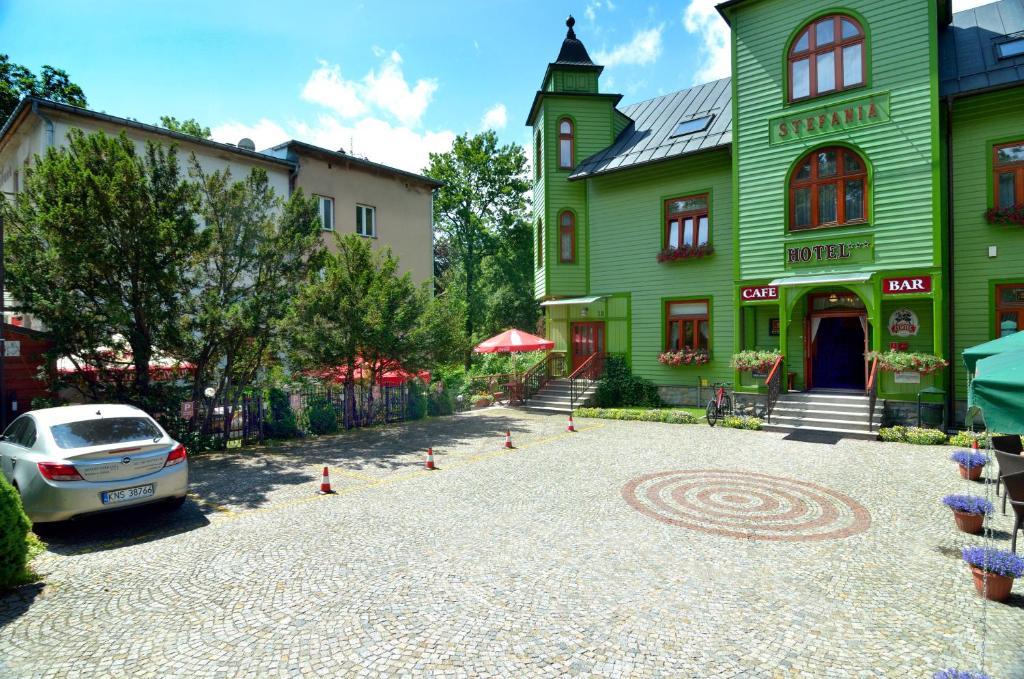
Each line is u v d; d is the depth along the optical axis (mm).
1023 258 13453
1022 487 6188
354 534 6957
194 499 8562
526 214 42969
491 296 39156
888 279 14188
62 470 6578
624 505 8203
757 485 9250
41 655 4262
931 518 7531
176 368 12641
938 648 4344
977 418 13812
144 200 11008
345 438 14195
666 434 14422
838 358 17375
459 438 14094
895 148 14180
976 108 14000
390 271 16172
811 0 15391
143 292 11242
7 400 12805
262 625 4699
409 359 15711
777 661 4168
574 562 6078
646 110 22828
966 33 15844
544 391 21234
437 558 6172
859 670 4047
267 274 13336
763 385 15836
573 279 21500
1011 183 13672
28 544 5543
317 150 20688
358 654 4258
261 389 14234
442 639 4469
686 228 19109
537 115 23203
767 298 16141
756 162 16391
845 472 10062
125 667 4102
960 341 14156
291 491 9008
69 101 24094
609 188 20797
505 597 5215
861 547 6520
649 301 19828
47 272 10297
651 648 4344
